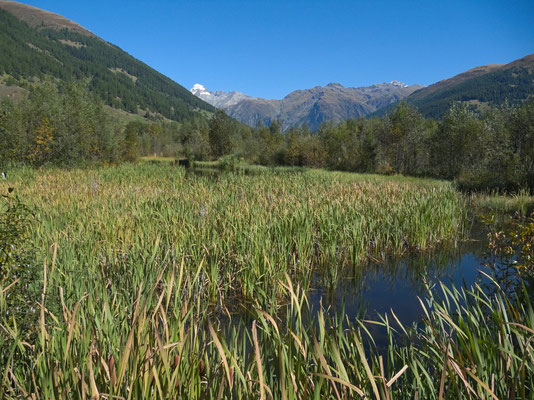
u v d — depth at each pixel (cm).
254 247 655
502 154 2128
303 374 242
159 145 8244
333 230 815
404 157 3722
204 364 262
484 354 240
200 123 10162
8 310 320
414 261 856
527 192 1656
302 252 740
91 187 1437
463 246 971
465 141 2959
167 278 475
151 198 1084
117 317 328
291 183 1714
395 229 899
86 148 3041
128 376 221
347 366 271
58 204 971
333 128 5056
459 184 2156
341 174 3123
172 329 262
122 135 3872
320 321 232
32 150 2706
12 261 370
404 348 356
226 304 600
